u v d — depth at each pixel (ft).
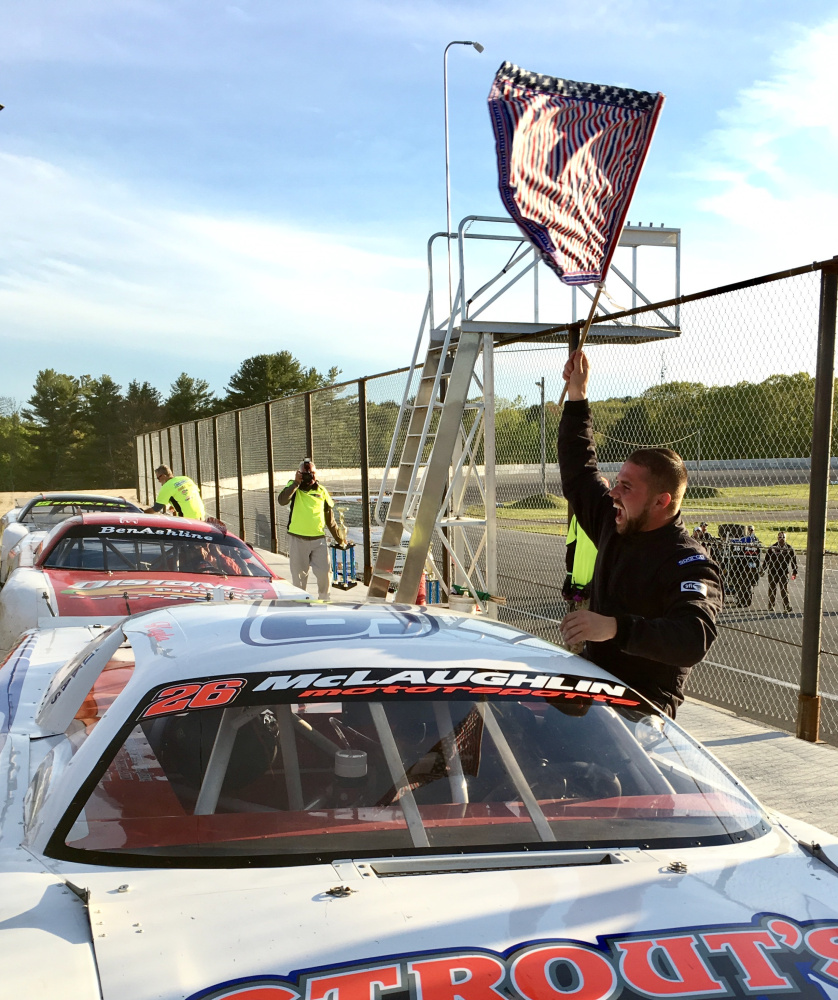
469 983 4.66
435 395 24.31
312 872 5.73
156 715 6.82
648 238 24.48
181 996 4.46
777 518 33.91
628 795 6.77
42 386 311.88
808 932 5.41
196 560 22.13
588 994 4.66
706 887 5.82
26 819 6.66
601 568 9.79
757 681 23.48
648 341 25.44
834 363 16.02
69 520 22.85
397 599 24.75
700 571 8.90
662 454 9.14
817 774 14.69
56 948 4.74
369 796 6.41
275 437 53.93
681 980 4.83
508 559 44.04
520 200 9.36
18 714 9.46
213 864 5.79
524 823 6.36
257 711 6.77
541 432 26.73
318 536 34.01
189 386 314.14
